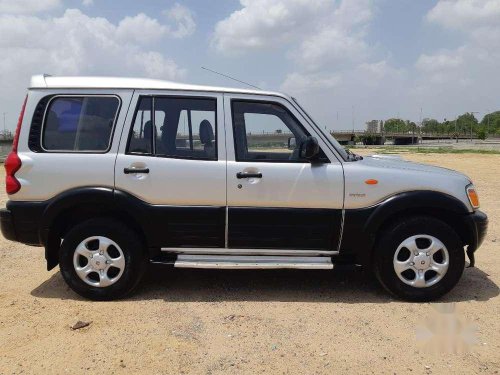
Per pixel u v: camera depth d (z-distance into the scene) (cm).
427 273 424
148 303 420
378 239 429
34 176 416
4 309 406
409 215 428
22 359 319
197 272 511
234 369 306
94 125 424
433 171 436
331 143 427
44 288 461
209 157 423
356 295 443
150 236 423
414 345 340
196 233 422
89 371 303
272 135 429
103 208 423
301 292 451
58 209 413
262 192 416
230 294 445
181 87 430
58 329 365
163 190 417
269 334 357
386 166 434
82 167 416
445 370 305
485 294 444
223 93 432
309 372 302
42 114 422
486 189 1242
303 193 416
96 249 425
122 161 417
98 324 374
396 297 429
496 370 305
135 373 301
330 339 349
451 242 416
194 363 313
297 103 437
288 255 432
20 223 419
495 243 642
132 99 425
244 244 426
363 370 305
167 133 427
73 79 430
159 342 343
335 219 420
